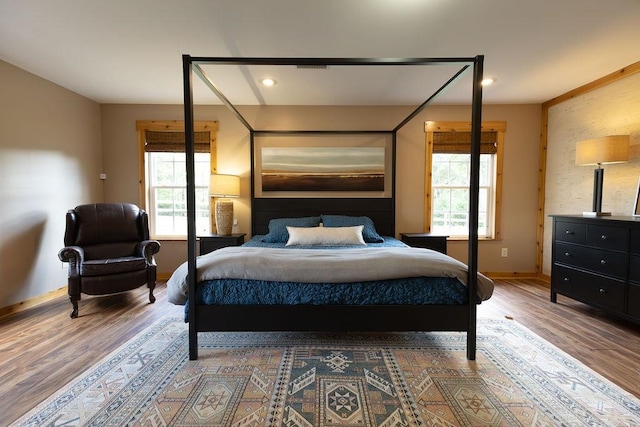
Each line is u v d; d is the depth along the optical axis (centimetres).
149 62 280
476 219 194
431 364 193
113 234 340
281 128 406
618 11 203
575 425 141
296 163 404
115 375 181
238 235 373
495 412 150
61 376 181
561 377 179
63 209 344
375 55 266
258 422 143
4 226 282
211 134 406
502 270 414
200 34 232
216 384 172
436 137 406
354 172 404
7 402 157
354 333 239
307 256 213
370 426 141
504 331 242
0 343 223
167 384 172
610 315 277
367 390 167
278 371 186
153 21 214
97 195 396
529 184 408
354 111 404
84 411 150
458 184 419
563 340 227
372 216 404
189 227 192
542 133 401
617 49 257
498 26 222
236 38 238
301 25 220
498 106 403
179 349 214
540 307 298
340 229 328
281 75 305
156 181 420
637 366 191
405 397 161
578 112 350
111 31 228
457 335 235
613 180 311
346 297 197
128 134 405
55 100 333
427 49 256
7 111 284
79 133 367
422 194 411
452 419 145
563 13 206
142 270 307
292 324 198
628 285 243
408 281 199
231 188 376
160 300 321
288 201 403
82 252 293
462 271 199
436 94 252
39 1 191
